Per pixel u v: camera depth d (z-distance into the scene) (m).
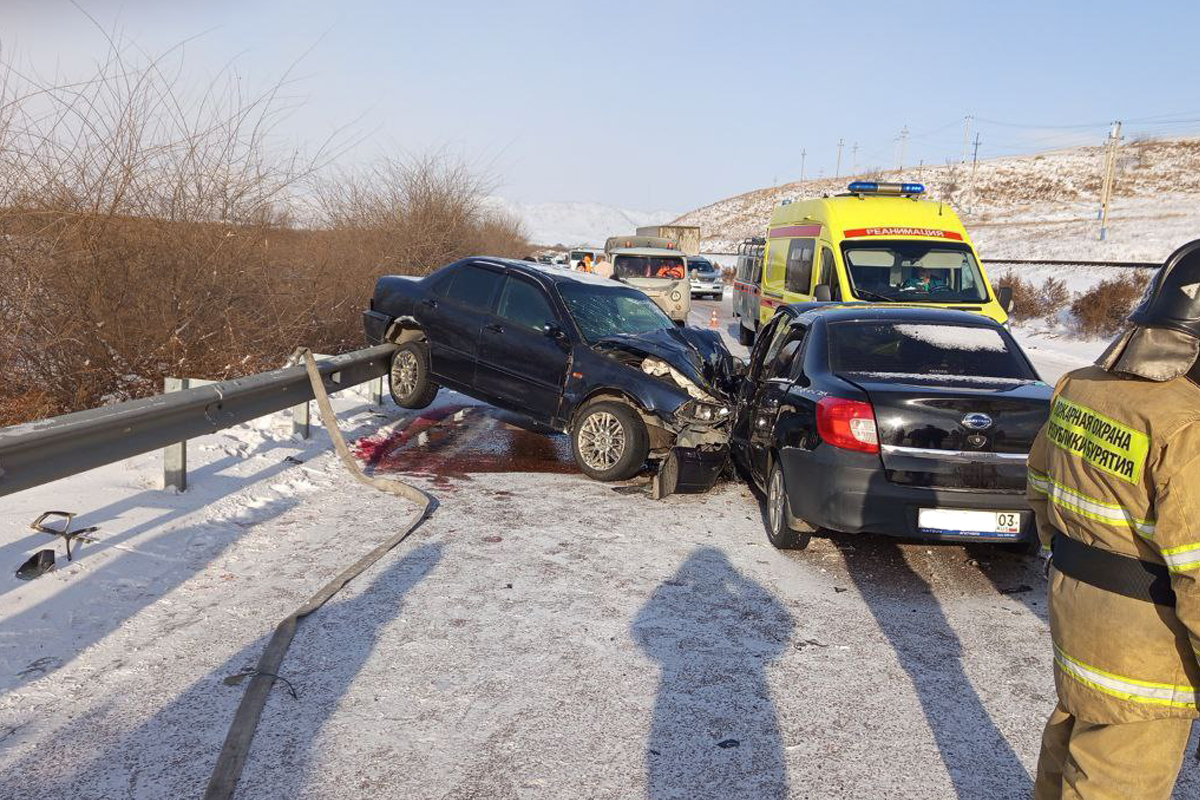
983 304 11.51
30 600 4.49
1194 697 2.22
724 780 3.40
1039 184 120.31
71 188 8.03
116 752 3.38
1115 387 2.27
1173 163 119.69
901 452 5.51
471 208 19.22
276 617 4.66
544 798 3.23
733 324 26.20
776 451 6.31
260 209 9.80
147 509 6.00
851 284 11.64
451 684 4.05
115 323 8.40
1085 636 2.32
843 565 5.95
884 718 3.93
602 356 8.10
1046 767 2.70
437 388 9.94
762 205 158.75
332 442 8.61
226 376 9.27
